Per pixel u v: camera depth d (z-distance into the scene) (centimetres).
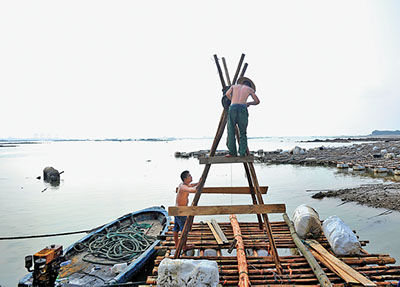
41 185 2250
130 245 770
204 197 1683
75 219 1276
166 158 5088
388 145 5156
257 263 517
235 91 502
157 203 1593
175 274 413
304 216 609
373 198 1352
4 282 688
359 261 505
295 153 4331
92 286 547
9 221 1246
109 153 7069
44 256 455
